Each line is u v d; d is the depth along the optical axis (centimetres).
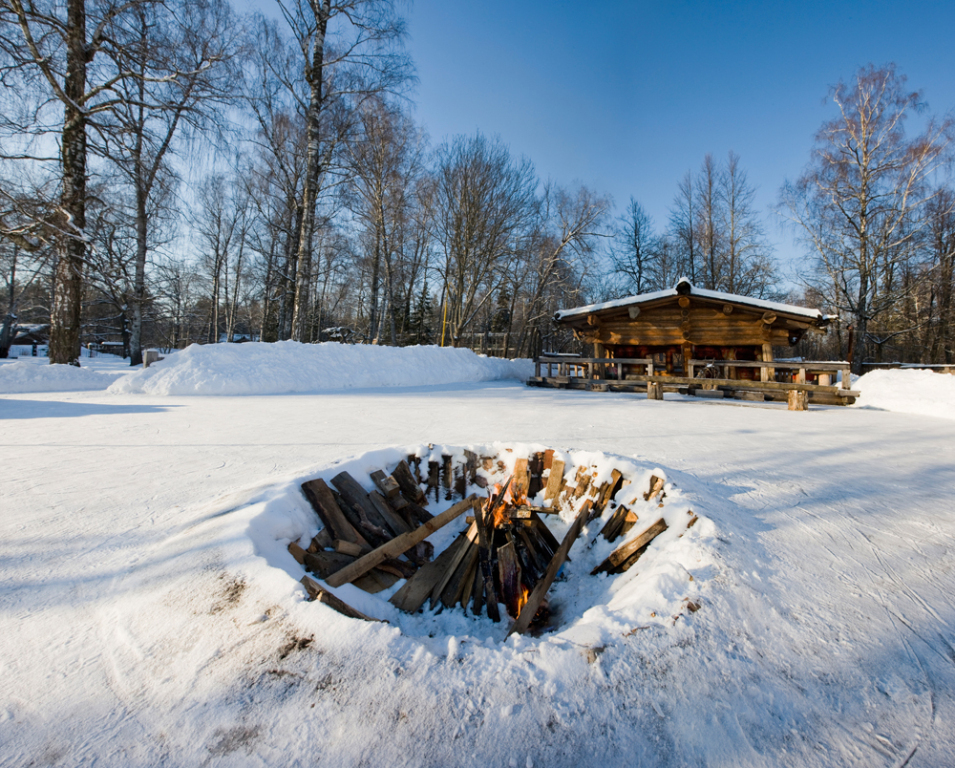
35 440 473
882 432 603
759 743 136
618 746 133
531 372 1983
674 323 1361
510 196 2330
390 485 351
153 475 354
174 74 1056
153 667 156
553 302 2895
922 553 253
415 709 140
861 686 158
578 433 551
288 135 1741
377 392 1063
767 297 3005
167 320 2538
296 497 298
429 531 322
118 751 127
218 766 123
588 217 2464
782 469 410
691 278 3225
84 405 720
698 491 323
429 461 397
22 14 940
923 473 403
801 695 154
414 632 266
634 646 168
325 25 1370
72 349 1084
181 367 960
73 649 164
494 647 179
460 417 667
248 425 570
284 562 243
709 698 150
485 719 137
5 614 182
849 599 209
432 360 1485
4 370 885
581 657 161
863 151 1938
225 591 195
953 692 157
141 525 263
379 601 277
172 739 130
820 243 2073
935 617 197
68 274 1068
